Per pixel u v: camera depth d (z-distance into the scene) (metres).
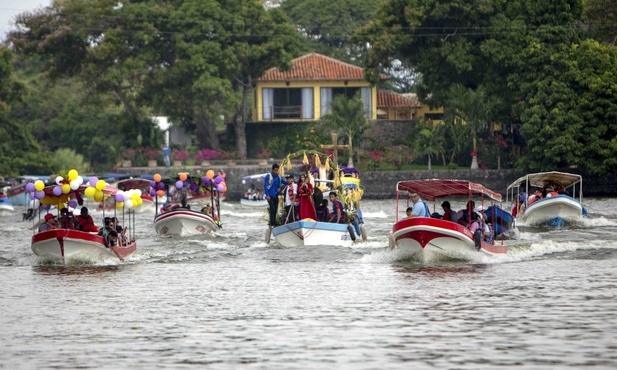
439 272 46.25
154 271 49.09
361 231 60.84
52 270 50.03
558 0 120.69
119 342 31.19
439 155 129.25
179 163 132.12
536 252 54.25
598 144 110.00
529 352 28.59
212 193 72.62
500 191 118.31
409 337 30.91
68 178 52.94
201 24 131.75
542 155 112.81
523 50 117.31
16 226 84.44
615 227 71.50
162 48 135.88
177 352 29.58
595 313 34.53
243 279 45.41
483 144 124.38
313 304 37.50
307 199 58.50
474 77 127.00
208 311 36.53
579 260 50.91
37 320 35.25
